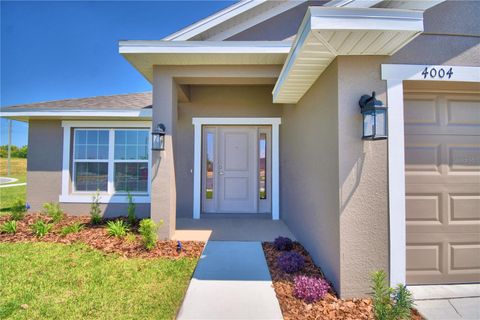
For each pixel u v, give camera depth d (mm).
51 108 6508
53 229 5461
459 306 2654
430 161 3145
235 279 3203
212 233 5180
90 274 3334
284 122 6293
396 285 2684
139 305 2664
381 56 2809
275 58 4570
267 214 6848
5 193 12812
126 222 6062
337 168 2779
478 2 2998
